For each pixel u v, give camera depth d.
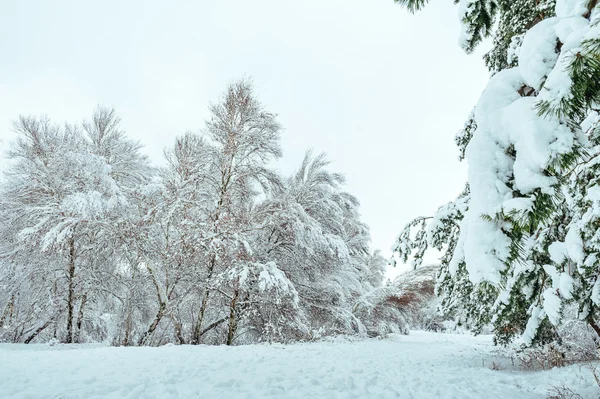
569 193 3.11
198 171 11.96
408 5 3.04
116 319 12.23
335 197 15.10
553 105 1.31
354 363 6.80
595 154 2.07
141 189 11.52
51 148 12.24
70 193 11.95
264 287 9.84
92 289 11.99
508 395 4.33
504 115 1.54
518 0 4.63
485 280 1.49
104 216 11.13
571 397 3.97
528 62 1.53
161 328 12.89
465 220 2.25
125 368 5.17
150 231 11.59
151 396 3.67
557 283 3.69
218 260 10.91
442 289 6.01
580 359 6.16
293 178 15.12
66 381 4.21
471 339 17.17
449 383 5.09
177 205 10.59
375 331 17.47
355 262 19.48
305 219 12.12
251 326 13.13
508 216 1.39
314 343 11.77
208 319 13.26
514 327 6.05
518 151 1.45
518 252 1.48
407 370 6.23
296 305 10.92
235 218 11.53
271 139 12.40
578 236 3.07
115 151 13.11
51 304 11.67
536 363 6.46
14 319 12.82
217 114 12.23
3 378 4.22
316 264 13.26
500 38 5.26
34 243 10.66
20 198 12.12
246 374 4.97
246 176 12.50
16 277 11.66
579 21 1.39
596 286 3.32
